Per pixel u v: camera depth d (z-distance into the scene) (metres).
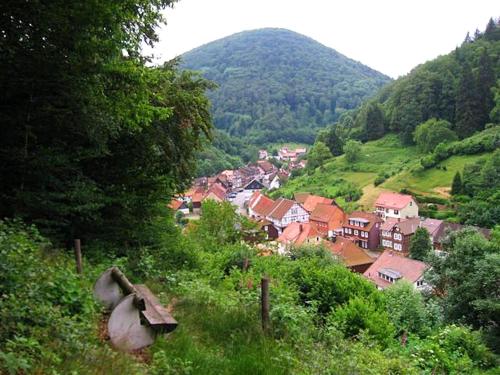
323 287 15.67
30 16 8.52
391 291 21.62
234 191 124.62
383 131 129.50
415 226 63.50
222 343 6.38
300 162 155.00
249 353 5.99
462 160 87.06
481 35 156.25
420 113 118.50
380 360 7.83
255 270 16.58
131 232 12.20
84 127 10.16
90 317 5.70
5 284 5.12
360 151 114.12
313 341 7.41
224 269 16.58
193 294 8.31
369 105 146.75
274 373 5.50
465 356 12.77
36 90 9.63
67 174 10.43
